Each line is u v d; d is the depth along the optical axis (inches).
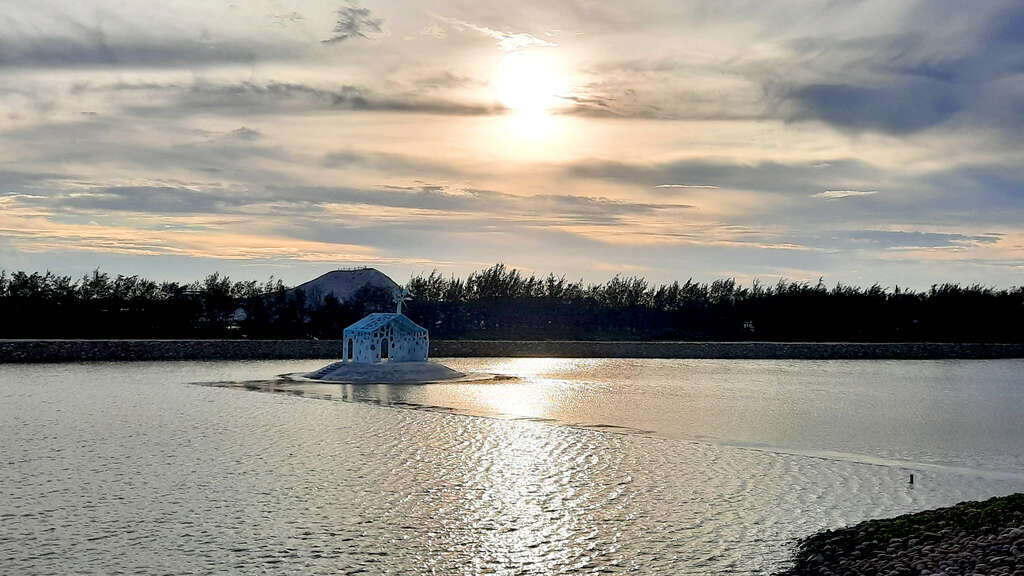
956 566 855.7
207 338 5049.2
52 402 2453.2
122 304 5226.4
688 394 2935.5
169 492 1301.7
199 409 2303.2
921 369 4377.5
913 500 1275.8
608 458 1605.6
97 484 1353.3
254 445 1722.4
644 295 6904.5
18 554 996.6
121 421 2066.9
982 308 6491.1
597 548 1037.8
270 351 4466.0
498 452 1658.5
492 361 4621.1
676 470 1492.4
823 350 5300.2
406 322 3405.5
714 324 6451.8
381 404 2439.7
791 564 975.6
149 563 969.5
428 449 1684.3
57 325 4940.9
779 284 6737.2
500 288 6609.3
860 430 2068.2
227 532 1090.7
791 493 1317.7
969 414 2448.3
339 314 5580.7
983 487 1373.0
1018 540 879.1
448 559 997.2
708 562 984.9
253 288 5674.2
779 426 2117.4
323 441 1774.1
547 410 2372.0
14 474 1427.2
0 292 5059.1
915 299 6653.5
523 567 970.7
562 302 6535.4
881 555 932.0
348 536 1079.6
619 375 3769.7
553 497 1286.9
